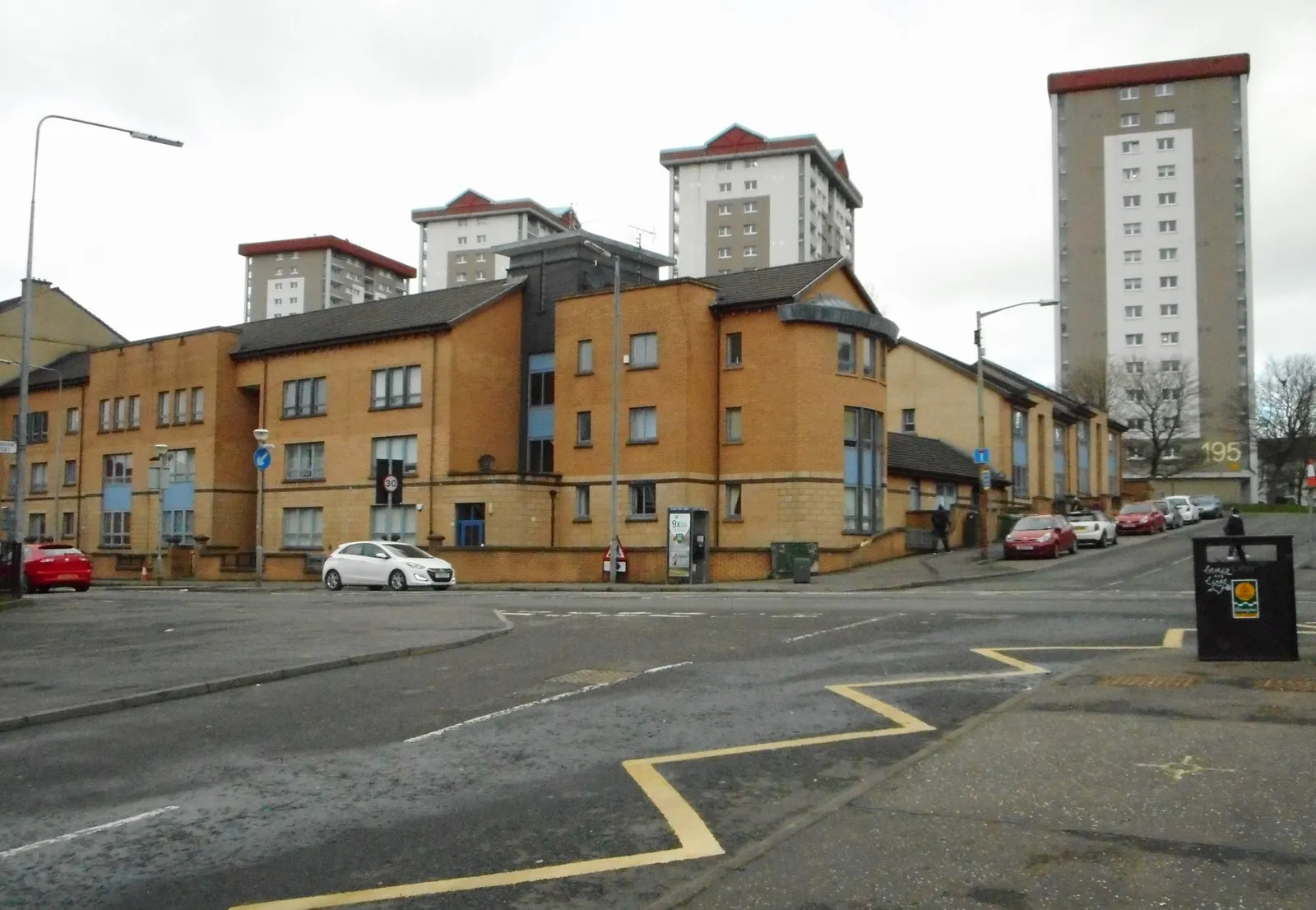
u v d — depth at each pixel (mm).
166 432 53562
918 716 9602
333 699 11445
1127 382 87062
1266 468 100312
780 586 32125
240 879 5766
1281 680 10297
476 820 6734
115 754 8953
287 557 44531
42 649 16062
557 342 43812
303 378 49438
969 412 52344
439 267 139750
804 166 114375
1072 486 63844
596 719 9875
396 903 5328
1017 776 7027
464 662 14055
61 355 64625
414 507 44938
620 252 48625
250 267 145250
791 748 8445
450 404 44375
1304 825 5863
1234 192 96750
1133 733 8125
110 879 5805
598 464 42312
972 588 29156
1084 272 99625
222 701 11516
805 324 39781
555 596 28609
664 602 24484
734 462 40750
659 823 6551
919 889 5113
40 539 59062
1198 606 11820
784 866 5473
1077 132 100750
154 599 29000
